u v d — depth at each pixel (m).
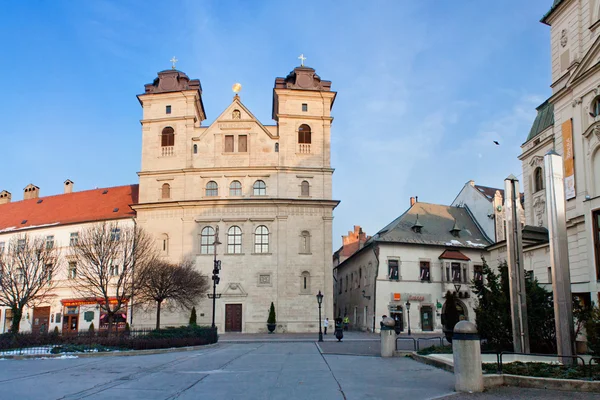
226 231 56.09
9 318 60.19
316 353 27.52
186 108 58.97
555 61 32.06
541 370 15.31
